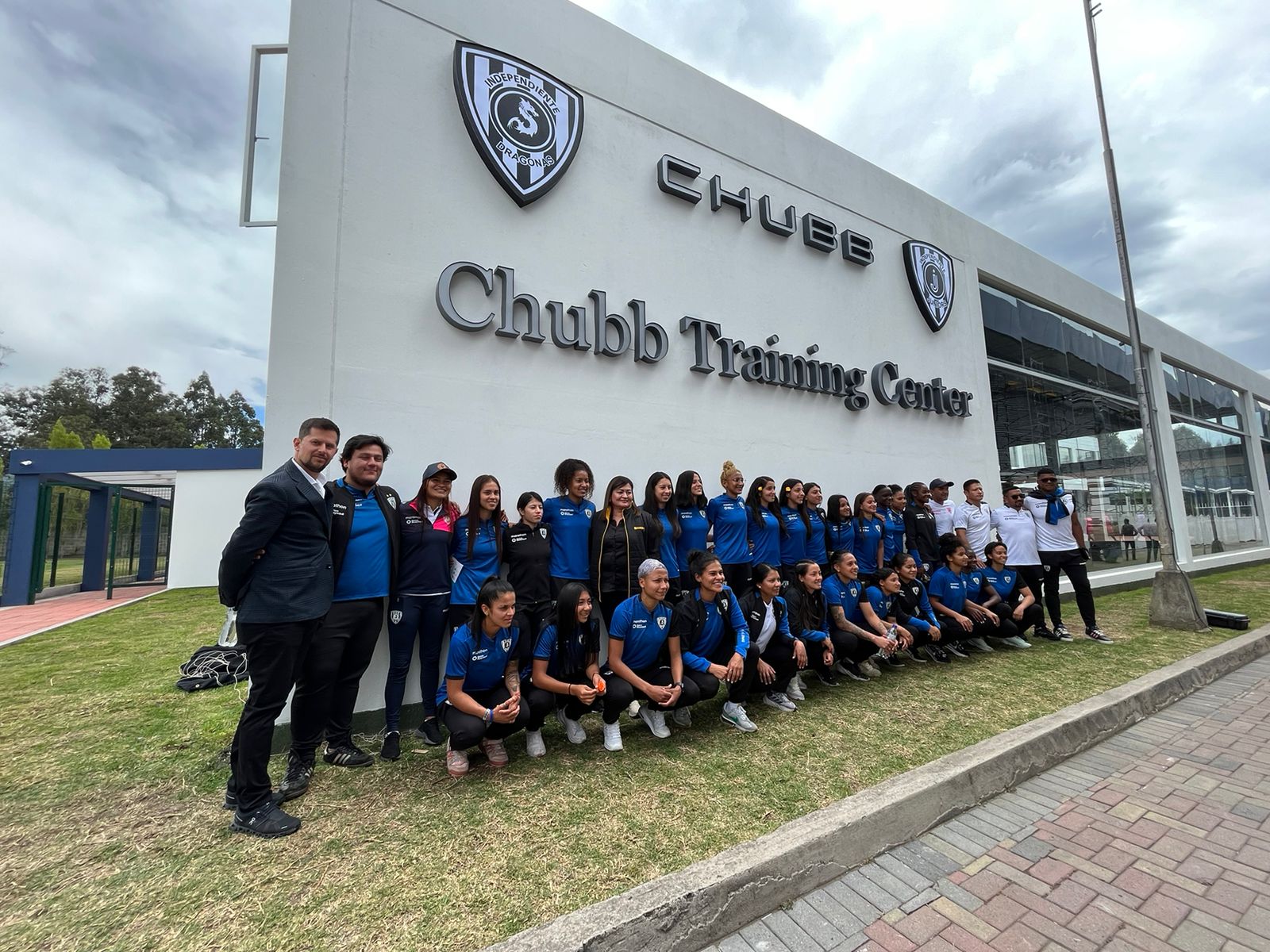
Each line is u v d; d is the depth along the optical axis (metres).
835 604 4.66
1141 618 7.27
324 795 2.87
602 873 2.21
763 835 2.43
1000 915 2.07
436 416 4.09
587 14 5.21
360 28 4.05
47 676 5.03
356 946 1.85
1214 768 3.25
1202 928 1.98
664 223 5.51
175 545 12.60
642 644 3.50
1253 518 15.62
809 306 6.67
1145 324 12.55
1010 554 6.30
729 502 4.94
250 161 4.49
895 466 7.30
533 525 3.91
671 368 5.38
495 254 4.45
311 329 3.70
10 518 10.15
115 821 2.62
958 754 3.09
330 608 3.06
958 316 8.59
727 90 6.24
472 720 2.99
